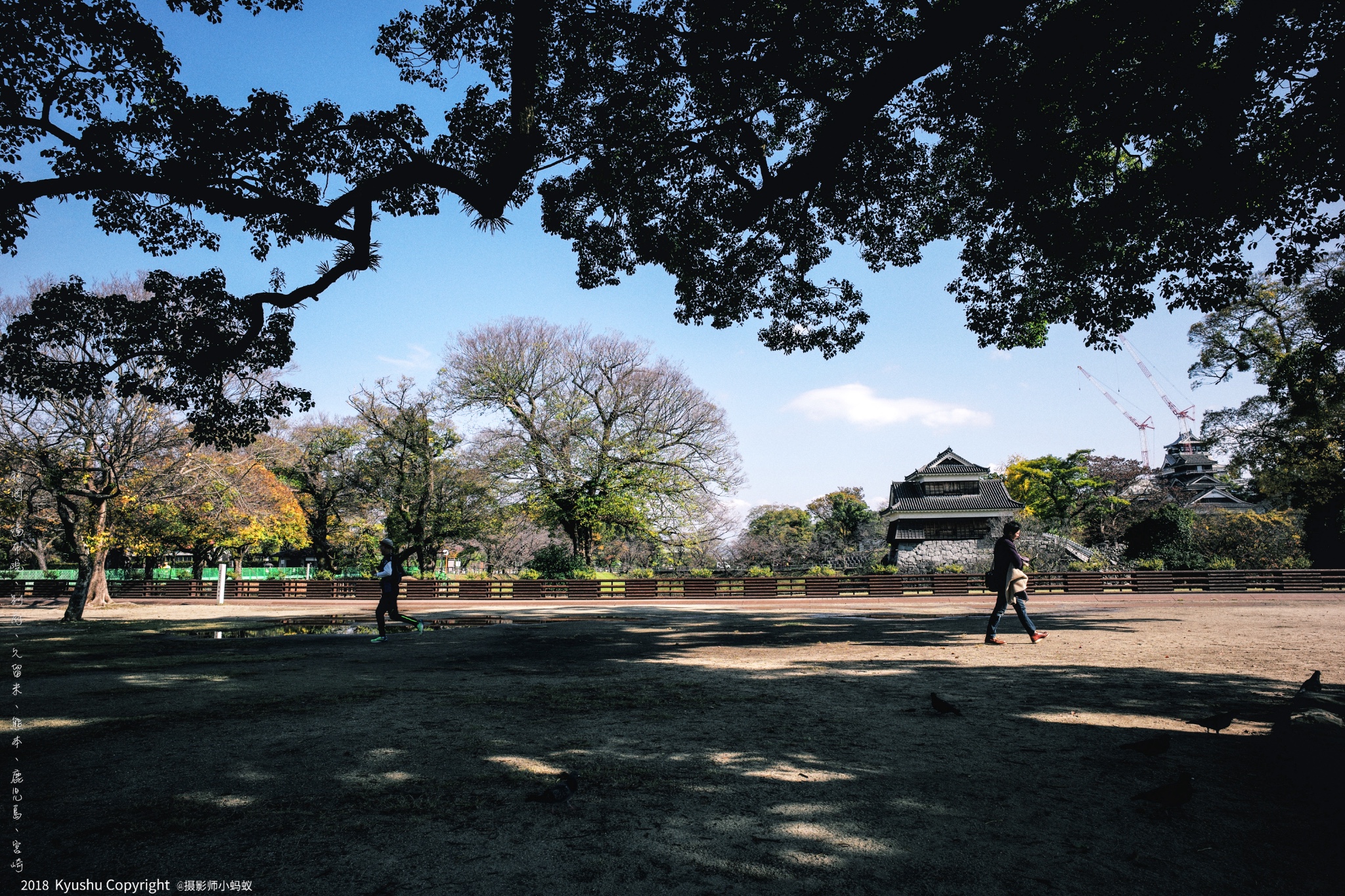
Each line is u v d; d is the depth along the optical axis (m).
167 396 8.55
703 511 32.72
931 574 28.31
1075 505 43.31
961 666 8.40
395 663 9.13
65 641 12.15
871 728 5.15
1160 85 8.24
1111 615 15.84
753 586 28.05
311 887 2.51
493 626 15.60
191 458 21.83
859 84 8.39
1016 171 9.48
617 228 12.38
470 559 46.62
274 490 28.48
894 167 11.48
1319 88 7.69
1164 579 24.30
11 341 7.54
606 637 12.73
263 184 8.12
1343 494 24.70
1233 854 2.87
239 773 3.96
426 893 2.47
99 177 6.84
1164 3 7.36
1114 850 2.90
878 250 13.09
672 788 3.72
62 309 7.74
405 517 33.19
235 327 8.57
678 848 2.92
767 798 3.57
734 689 6.99
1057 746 4.60
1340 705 4.44
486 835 3.04
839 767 4.13
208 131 7.46
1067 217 10.03
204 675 7.99
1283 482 25.20
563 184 10.39
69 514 17.92
